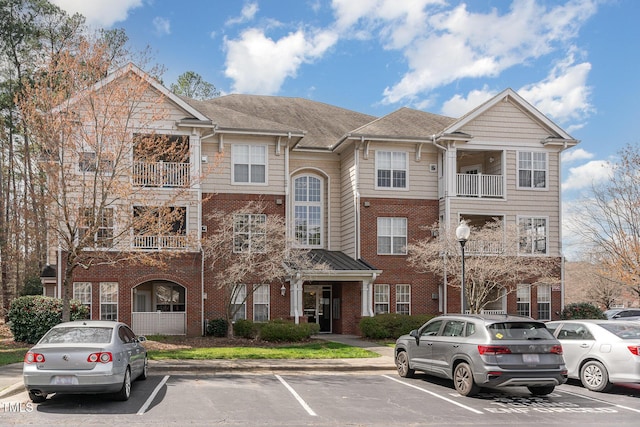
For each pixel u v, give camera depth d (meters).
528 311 28.75
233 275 23.16
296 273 25.27
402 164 29.02
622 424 10.64
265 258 24.81
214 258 24.80
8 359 17.12
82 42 19.89
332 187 30.84
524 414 11.45
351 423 10.56
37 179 20.27
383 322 24.89
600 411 11.80
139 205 22.17
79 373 11.12
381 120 30.50
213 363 17.17
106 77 19.72
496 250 25.67
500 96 28.81
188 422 10.43
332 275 26.20
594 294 45.66
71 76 19.22
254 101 34.91
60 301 22.11
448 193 28.22
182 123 25.41
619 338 13.93
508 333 12.72
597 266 34.41
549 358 12.63
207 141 27.23
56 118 18.55
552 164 29.53
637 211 27.44
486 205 28.56
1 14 31.80
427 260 27.45
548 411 11.77
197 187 25.75
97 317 24.45
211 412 11.24
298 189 30.55
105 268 24.67
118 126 19.17
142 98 24.05
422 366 14.87
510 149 29.08
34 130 19.11
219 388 13.84
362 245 28.16
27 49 32.22
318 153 30.66
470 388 12.88
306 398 12.78
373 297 28.12
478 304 24.98
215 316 25.97
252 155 27.72
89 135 19.50
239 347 21.33
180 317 25.30
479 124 28.88
